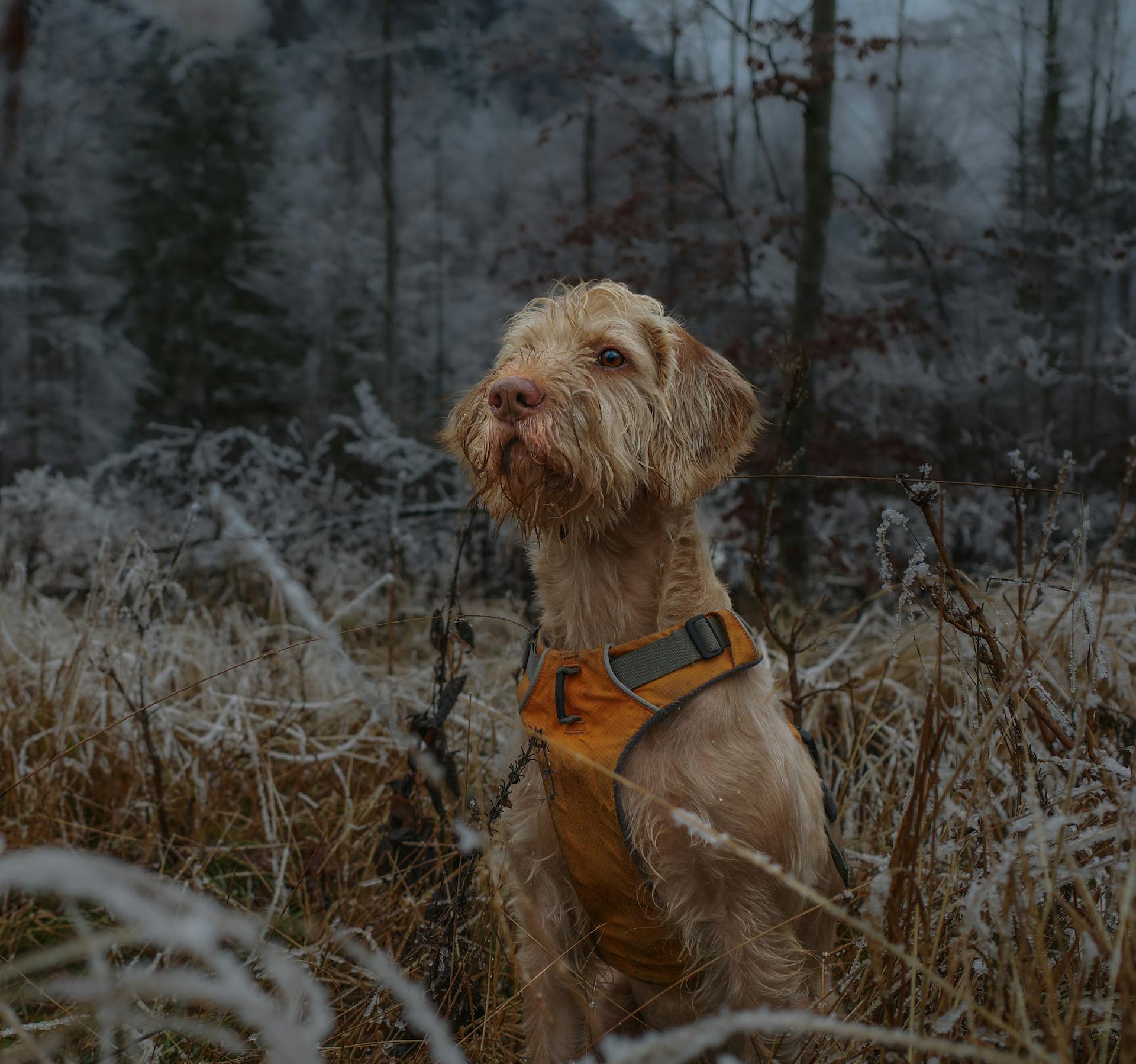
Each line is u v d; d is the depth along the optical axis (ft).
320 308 79.87
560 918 7.27
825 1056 6.07
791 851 6.75
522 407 7.11
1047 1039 4.92
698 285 34.14
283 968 3.06
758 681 7.16
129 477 35.94
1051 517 7.06
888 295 35.50
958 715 6.50
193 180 70.90
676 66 39.58
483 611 19.43
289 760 11.46
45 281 60.54
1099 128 44.60
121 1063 6.24
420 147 74.95
